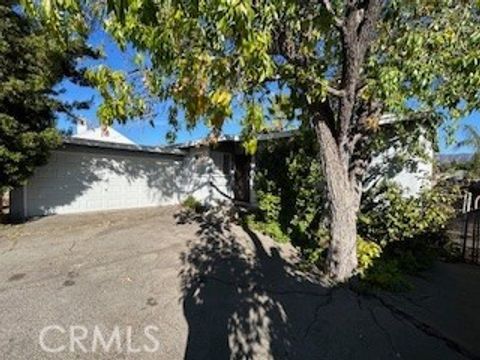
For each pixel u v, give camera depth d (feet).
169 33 7.14
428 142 25.03
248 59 6.91
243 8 4.99
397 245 22.75
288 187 27.63
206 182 43.04
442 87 15.12
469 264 24.84
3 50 22.59
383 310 14.89
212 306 14.06
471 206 29.14
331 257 18.21
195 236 24.81
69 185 35.86
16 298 13.92
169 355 10.67
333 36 15.88
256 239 24.64
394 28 16.25
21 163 25.91
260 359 10.82
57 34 6.82
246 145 8.50
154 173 44.01
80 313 12.87
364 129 19.35
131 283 15.88
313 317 13.78
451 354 11.93
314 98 14.85
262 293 15.60
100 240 23.39
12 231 26.07
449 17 14.78
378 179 26.32
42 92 26.48
